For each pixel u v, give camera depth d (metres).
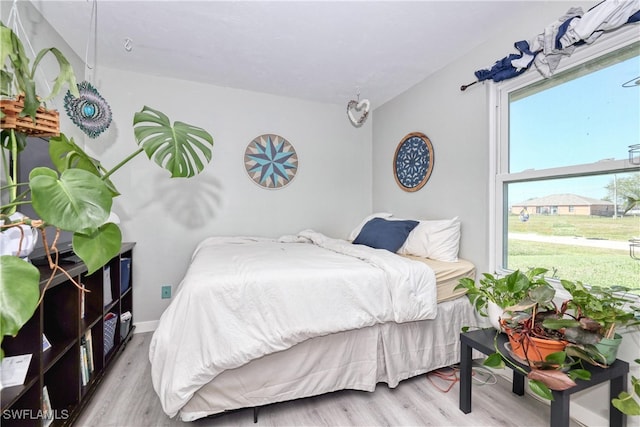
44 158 1.54
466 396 1.55
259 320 1.43
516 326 1.29
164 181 2.65
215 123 2.79
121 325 2.21
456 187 2.27
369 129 3.40
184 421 1.41
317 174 3.20
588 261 1.51
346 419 1.51
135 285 2.58
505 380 1.86
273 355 1.50
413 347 1.79
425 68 2.43
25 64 0.90
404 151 2.84
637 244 1.33
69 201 0.78
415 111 2.72
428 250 2.19
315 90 2.88
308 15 1.79
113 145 2.50
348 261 1.83
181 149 1.22
